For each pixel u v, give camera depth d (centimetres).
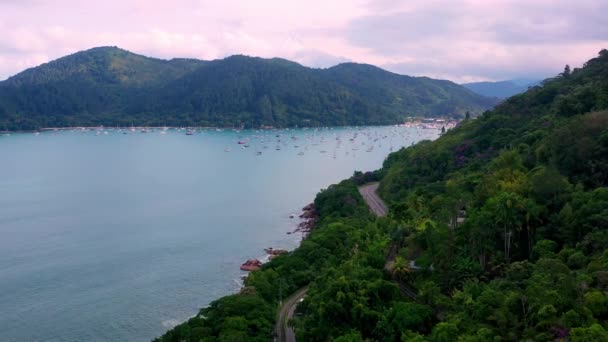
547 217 11631
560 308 8281
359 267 12769
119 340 13550
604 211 10612
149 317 14712
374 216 19875
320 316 10631
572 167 13662
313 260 15925
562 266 9306
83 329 14088
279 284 14088
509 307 8894
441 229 12412
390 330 9825
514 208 11225
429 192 18262
